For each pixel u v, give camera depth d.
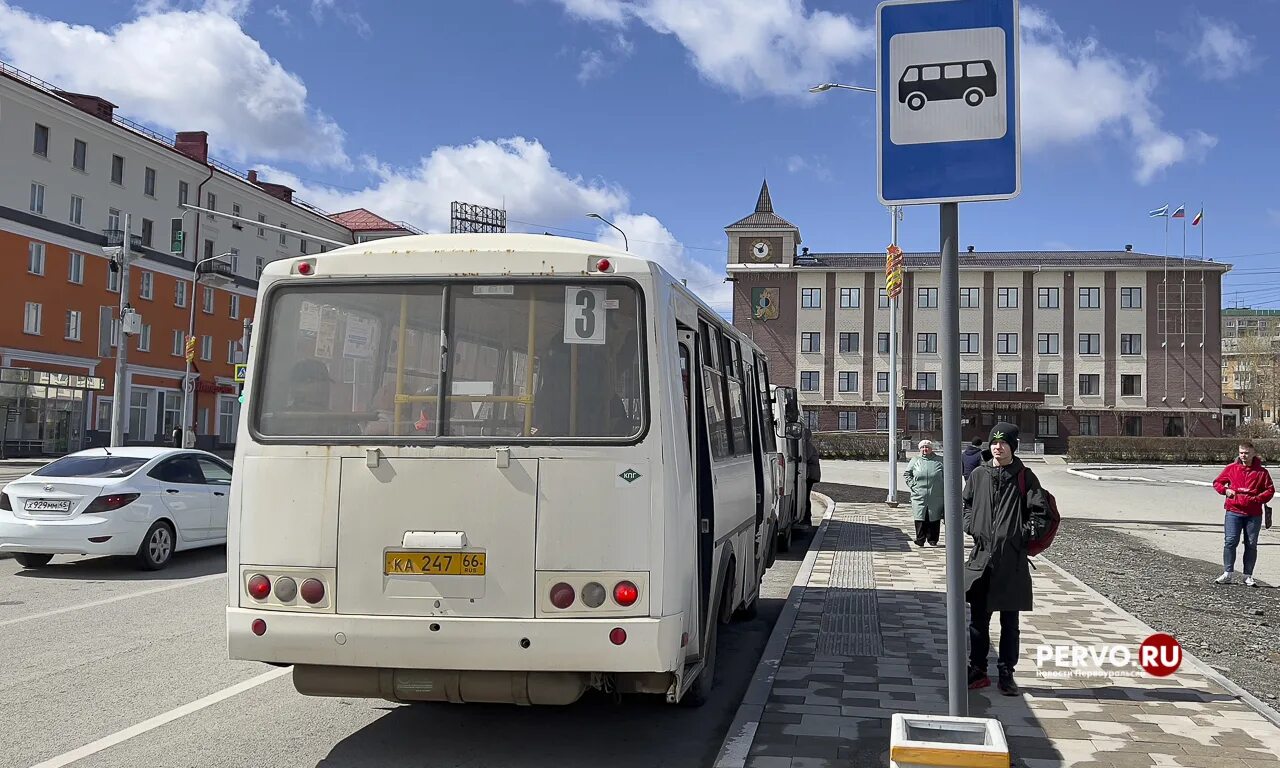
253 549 5.39
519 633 5.11
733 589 7.84
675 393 5.50
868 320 77.50
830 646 8.54
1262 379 112.06
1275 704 7.16
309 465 5.39
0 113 45.44
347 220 82.50
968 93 4.80
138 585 11.91
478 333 5.44
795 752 5.67
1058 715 6.43
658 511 5.20
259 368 5.57
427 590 5.21
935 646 8.54
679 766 5.74
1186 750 5.68
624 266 5.43
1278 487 36.12
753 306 78.75
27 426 46.22
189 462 13.94
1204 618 10.82
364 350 5.51
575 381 5.35
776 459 12.26
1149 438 59.94
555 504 5.20
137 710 6.69
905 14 4.88
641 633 5.07
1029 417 76.00
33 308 47.50
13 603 10.72
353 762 5.70
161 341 56.75
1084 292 76.06
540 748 6.04
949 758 3.87
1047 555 16.30
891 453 25.72
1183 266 75.31
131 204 54.34
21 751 5.79
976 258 83.31
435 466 5.28
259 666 7.98
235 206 64.19
